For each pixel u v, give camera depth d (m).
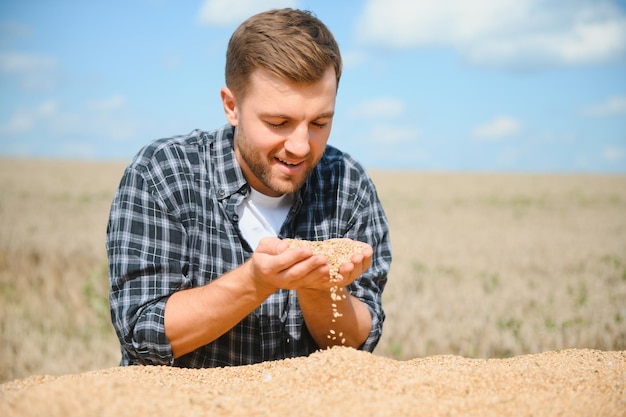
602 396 2.14
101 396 2.02
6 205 24.27
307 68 2.47
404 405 2.05
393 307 9.50
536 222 23.28
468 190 43.25
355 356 2.44
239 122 2.72
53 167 57.50
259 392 2.26
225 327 2.65
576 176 68.69
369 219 3.33
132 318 2.76
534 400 2.09
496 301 9.82
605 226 21.84
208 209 3.00
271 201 3.08
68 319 9.22
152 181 2.93
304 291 2.73
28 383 2.37
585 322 8.36
